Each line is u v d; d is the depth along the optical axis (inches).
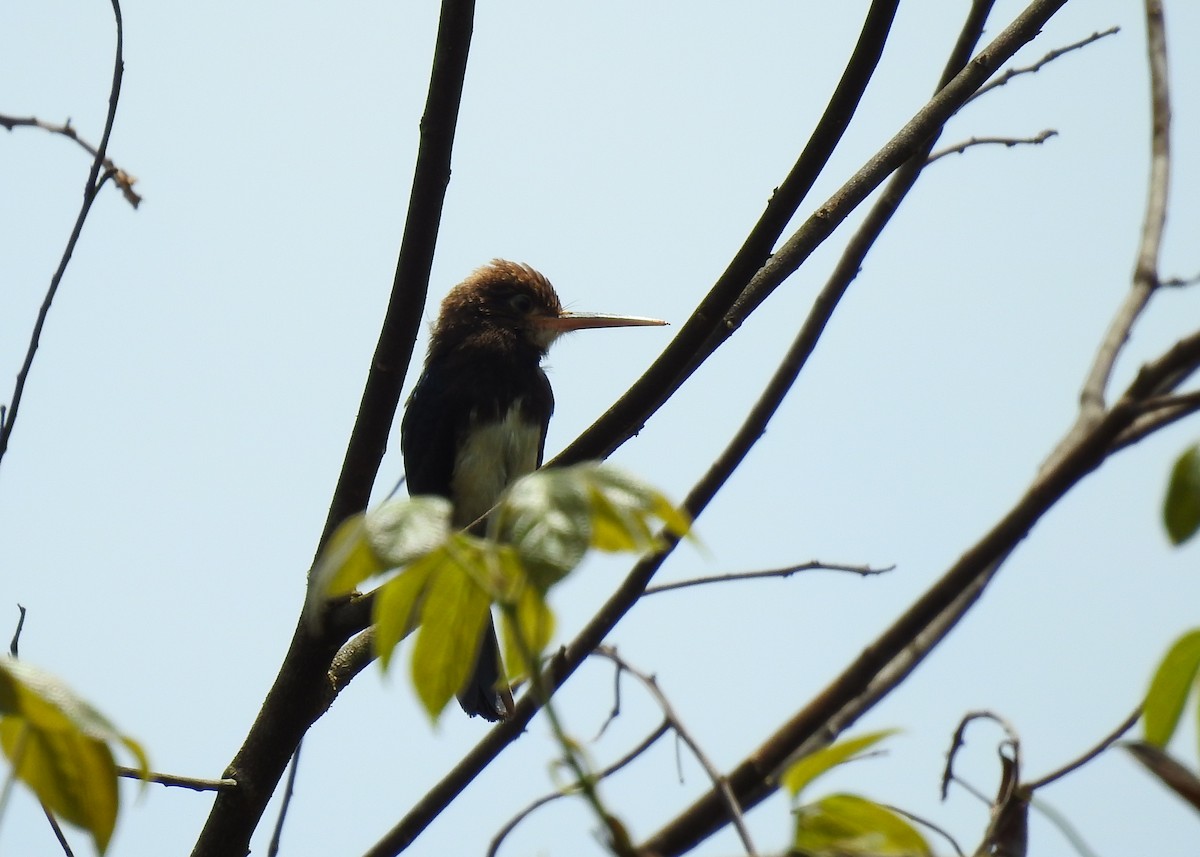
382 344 267.7
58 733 133.1
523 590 128.4
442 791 261.6
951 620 202.8
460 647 143.3
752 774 151.8
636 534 130.7
